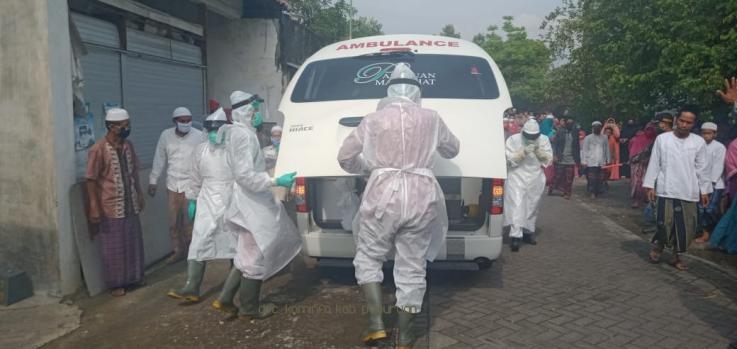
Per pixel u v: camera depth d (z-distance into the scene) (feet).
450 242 15.35
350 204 15.66
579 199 37.76
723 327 14.21
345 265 16.12
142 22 21.83
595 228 26.91
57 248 16.22
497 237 15.44
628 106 33.27
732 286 17.62
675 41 27.22
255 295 14.46
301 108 17.30
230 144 14.06
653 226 27.40
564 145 38.70
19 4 15.57
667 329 14.05
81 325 14.89
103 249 16.71
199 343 13.46
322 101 17.40
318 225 16.02
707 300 16.25
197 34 26.27
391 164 12.48
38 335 14.26
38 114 15.76
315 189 16.06
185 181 20.12
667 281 18.08
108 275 16.76
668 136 19.16
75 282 16.93
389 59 18.35
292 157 16.02
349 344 13.12
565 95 60.39
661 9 28.22
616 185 46.29
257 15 30.96
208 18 31.14
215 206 15.85
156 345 13.46
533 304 15.70
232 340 13.55
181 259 21.03
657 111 32.78
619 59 33.19
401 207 12.25
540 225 27.68
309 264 19.06
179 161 20.06
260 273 14.19
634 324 14.34
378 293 12.70
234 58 31.35
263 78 31.40
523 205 21.88
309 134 16.33
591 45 42.80
